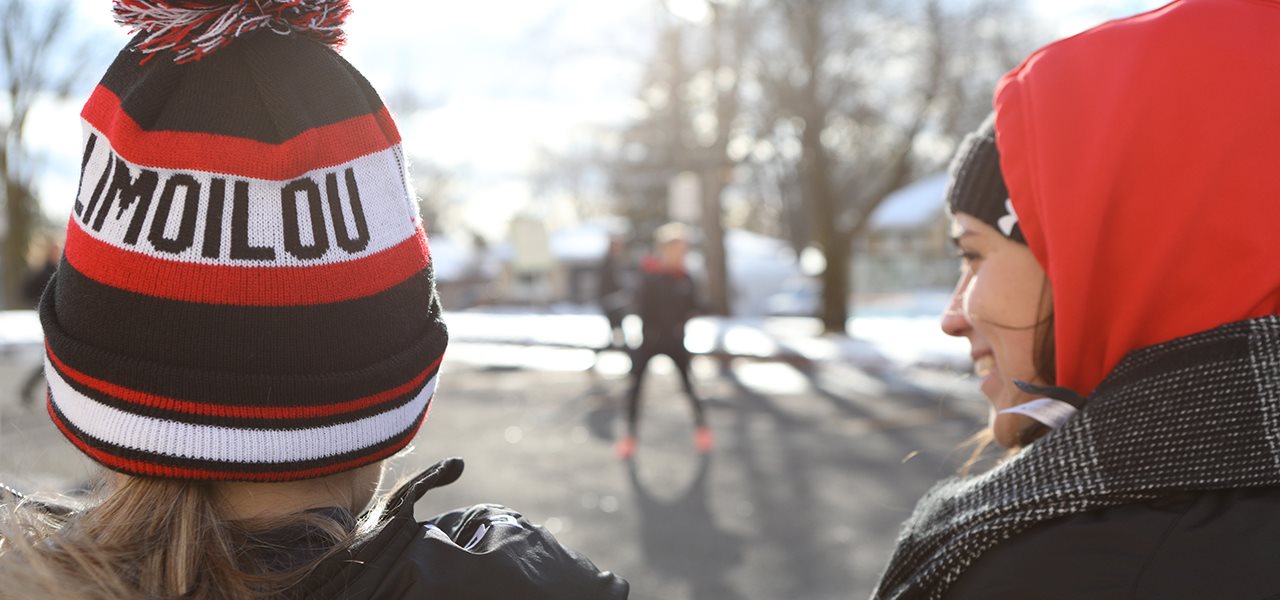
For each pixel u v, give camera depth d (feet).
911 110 58.65
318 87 2.80
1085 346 3.15
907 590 3.14
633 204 113.39
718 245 71.77
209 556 2.62
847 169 79.87
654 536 17.31
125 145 2.62
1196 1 3.07
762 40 58.23
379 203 2.86
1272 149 2.88
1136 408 2.87
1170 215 2.95
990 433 4.37
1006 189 3.50
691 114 67.92
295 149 2.64
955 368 40.55
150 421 2.57
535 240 72.49
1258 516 2.70
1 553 2.78
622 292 46.88
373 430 2.81
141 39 2.79
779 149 65.16
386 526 2.77
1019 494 2.97
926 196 91.20
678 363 25.18
